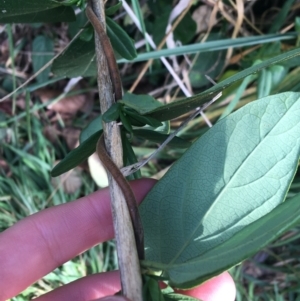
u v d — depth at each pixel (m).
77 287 0.18
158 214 0.12
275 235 0.08
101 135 0.11
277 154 0.12
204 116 0.24
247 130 0.12
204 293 0.17
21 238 0.17
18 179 0.27
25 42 0.27
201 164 0.12
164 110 0.11
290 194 0.23
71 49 0.14
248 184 0.12
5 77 0.28
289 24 0.24
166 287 0.11
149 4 0.23
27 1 0.11
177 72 0.25
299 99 0.12
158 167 0.27
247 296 0.26
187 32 0.23
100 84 0.12
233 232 0.11
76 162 0.13
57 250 0.18
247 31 0.24
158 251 0.11
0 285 0.17
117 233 0.11
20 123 0.27
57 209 0.17
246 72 0.09
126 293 0.10
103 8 0.12
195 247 0.11
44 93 0.27
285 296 0.27
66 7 0.12
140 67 0.27
